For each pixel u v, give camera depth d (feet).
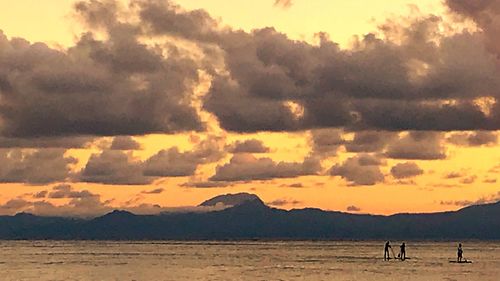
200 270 541.34
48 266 590.14
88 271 529.45
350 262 648.79
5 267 575.79
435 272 512.63
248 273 509.35
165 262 655.35
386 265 600.80
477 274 494.59
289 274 499.51
